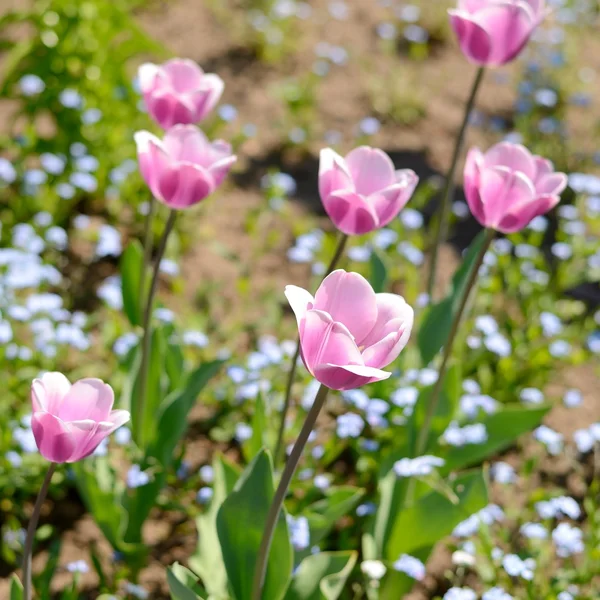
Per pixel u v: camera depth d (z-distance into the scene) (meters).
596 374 2.11
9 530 1.78
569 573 1.71
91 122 2.23
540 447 1.97
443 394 1.75
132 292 1.77
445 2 3.29
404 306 1.37
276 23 3.06
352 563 1.55
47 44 2.24
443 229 1.83
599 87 3.17
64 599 1.65
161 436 1.73
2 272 1.99
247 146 2.61
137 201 2.25
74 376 1.92
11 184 2.27
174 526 1.83
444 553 1.84
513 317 2.18
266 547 1.47
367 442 1.81
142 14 3.07
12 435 1.80
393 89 2.85
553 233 2.51
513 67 3.17
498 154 1.59
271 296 2.09
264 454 1.53
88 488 1.68
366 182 1.56
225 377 1.97
